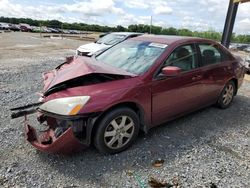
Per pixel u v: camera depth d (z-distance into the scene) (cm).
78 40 2791
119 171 284
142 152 325
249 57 900
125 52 405
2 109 454
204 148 341
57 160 300
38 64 971
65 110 280
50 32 5381
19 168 282
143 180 270
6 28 5088
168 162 305
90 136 293
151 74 335
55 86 307
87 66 326
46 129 331
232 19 902
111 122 304
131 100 312
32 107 310
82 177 272
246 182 272
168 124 414
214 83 443
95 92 294
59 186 256
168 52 361
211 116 457
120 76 321
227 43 934
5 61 1027
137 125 332
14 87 609
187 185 264
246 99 573
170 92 358
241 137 379
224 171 290
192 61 397
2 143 333
